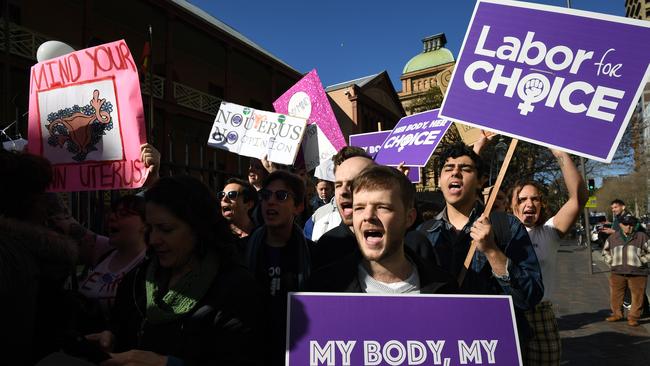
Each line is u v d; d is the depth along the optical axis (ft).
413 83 186.60
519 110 6.69
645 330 19.75
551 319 9.36
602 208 141.49
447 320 5.03
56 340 4.45
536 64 6.74
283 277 7.80
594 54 6.53
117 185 8.16
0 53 38.96
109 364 4.50
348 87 92.22
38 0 49.47
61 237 4.78
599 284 33.32
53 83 8.86
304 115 16.90
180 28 61.26
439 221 8.27
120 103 8.21
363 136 18.60
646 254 20.67
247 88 81.05
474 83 7.06
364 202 5.19
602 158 6.20
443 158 8.20
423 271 5.62
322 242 7.88
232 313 4.96
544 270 9.62
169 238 5.16
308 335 4.88
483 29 7.14
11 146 13.01
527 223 10.16
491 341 4.98
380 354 4.87
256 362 5.06
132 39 60.59
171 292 5.11
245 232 10.82
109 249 9.15
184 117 59.72
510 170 55.11
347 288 5.52
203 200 5.37
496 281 6.84
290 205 8.09
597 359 15.84
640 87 6.27
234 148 16.56
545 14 6.83
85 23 45.32
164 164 17.06
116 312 5.92
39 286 4.39
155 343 5.03
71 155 8.57
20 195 4.95
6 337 3.94
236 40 65.21
